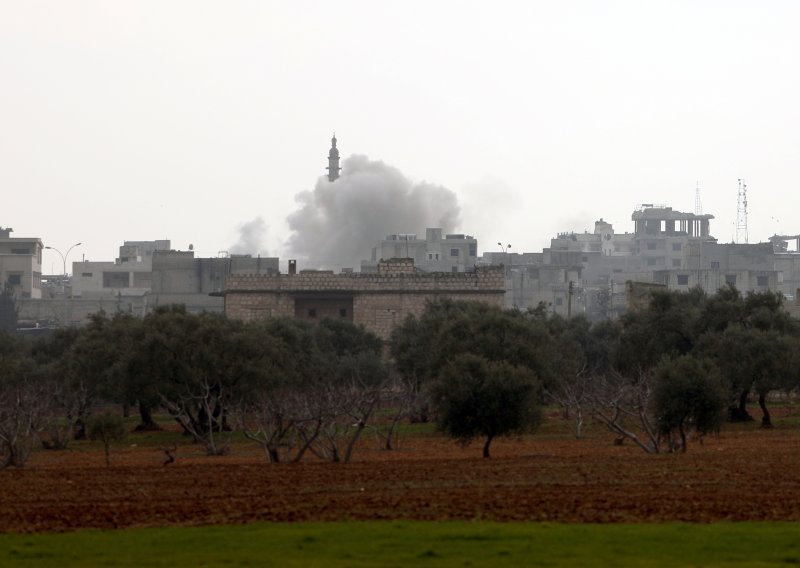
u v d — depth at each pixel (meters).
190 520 181.75
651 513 185.00
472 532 161.62
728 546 152.62
